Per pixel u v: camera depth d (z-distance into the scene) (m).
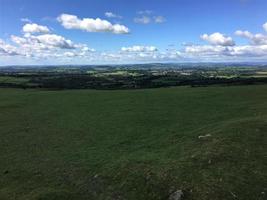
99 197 17.91
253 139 23.28
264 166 19.02
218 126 29.11
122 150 26.03
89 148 27.45
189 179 17.88
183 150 23.30
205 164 19.61
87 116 41.75
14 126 37.66
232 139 23.53
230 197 16.05
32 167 23.28
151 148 25.64
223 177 17.80
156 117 37.88
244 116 33.78
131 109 44.31
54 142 30.03
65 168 22.73
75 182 20.14
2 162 24.70
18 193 18.88
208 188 16.81
